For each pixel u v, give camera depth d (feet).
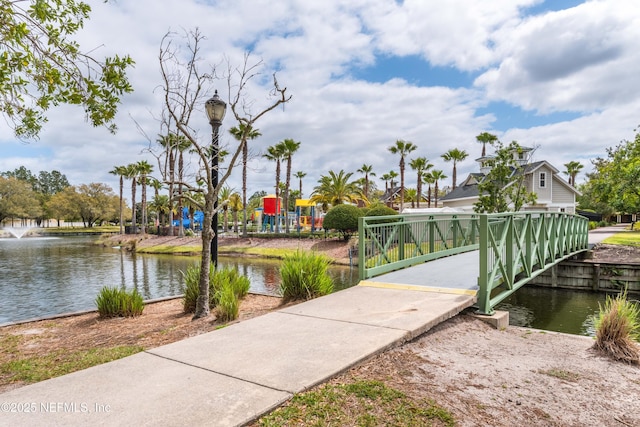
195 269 24.03
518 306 44.73
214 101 23.36
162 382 9.59
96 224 303.68
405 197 172.35
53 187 381.81
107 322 21.15
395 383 10.35
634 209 83.92
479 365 12.58
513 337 16.62
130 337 17.20
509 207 86.38
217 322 18.76
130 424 7.54
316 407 8.66
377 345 12.23
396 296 19.24
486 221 18.75
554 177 96.84
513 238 24.23
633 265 50.29
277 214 134.62
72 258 102.17
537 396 10.52
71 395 8.89
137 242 137.39
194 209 161.79
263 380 9.68
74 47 15.11
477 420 8.84
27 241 179.63
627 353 13.96
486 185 73.82
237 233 144.15
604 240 73.15
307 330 13.89
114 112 16.14
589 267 52.54
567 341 16.24
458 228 38.06
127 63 15.80
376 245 25.02
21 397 8.80
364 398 9.31
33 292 53.67
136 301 22.99
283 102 22.54
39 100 14.93
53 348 16.30
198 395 8.84
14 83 14.05
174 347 12.32
